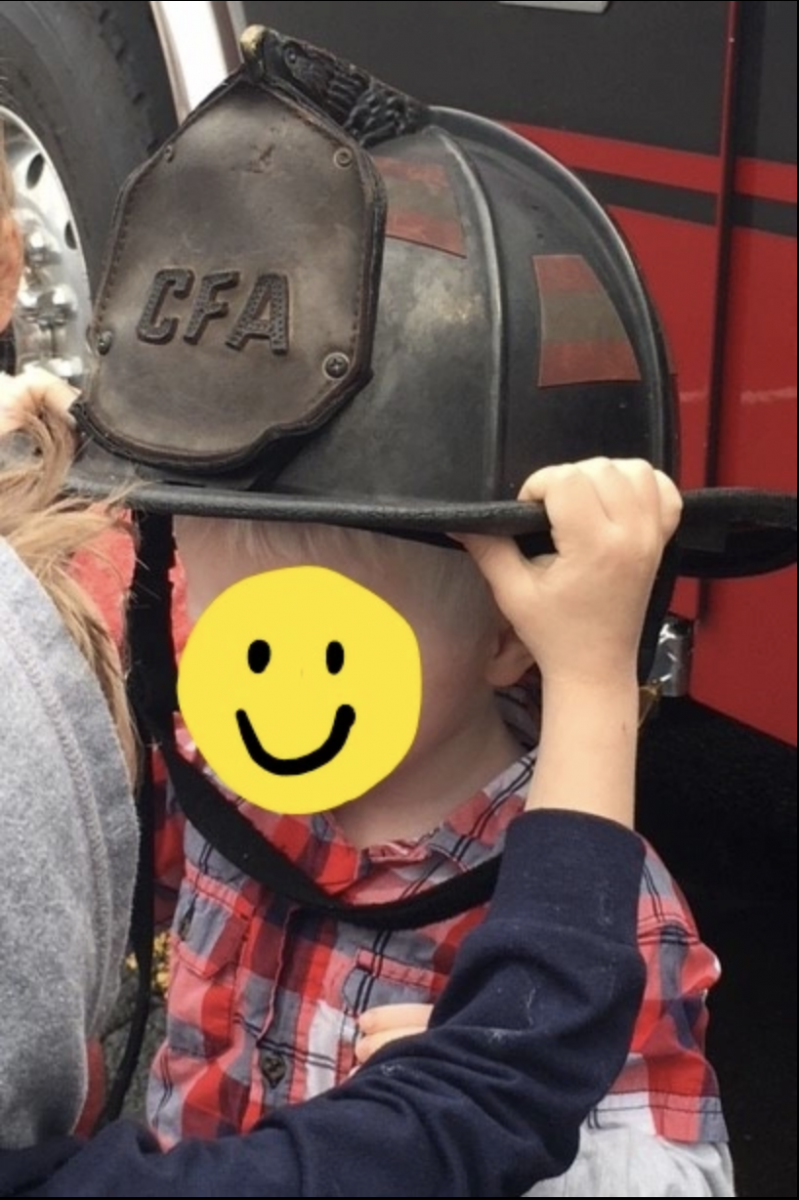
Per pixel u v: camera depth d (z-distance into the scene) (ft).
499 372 3.28
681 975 3.60
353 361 3.21
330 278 3.23
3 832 2.72
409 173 3.47
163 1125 4.03
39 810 2.76
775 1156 6.47
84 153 8.02
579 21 6.47
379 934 3.77
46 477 3.35
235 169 3.33
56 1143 2.93
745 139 5.98
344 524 3.17
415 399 3.26
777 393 6.06
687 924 3.67
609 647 3.23
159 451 3.30
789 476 6.08
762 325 6.07
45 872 2.76
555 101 6.65
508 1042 3.01
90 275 8.04
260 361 3.25
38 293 8.36
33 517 3.22
